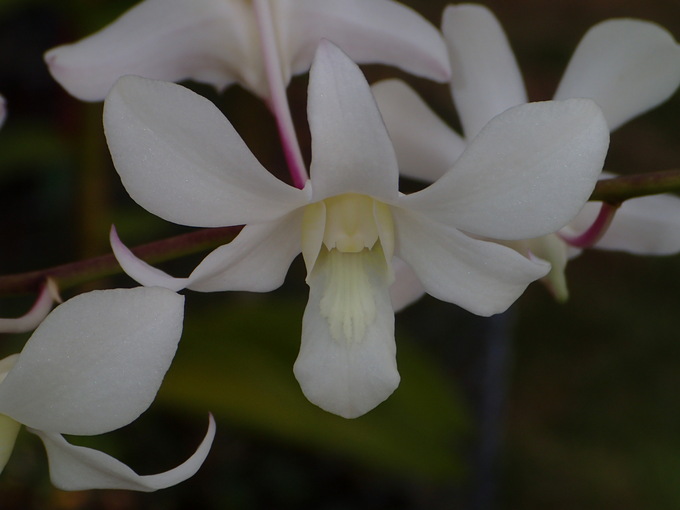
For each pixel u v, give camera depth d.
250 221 0.17
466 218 0.17
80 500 0.37
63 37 0.34
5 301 0.40
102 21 0.31
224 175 0.17
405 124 0.22
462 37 0.22
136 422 0.41
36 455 0.36
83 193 0.34
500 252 0.18
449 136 0.23
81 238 0.34
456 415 0.29
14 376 0.17
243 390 0.27
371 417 0.29
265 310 0.28
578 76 0.22
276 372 0.27
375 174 0.17
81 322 0.17
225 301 0.42
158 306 0.17
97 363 0.17
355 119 0.16
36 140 0.34
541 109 0.17
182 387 0.27
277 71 0.20
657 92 0.22
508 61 0.22
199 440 0.42
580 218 0.22
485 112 0.22
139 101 0.16
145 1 0.21
